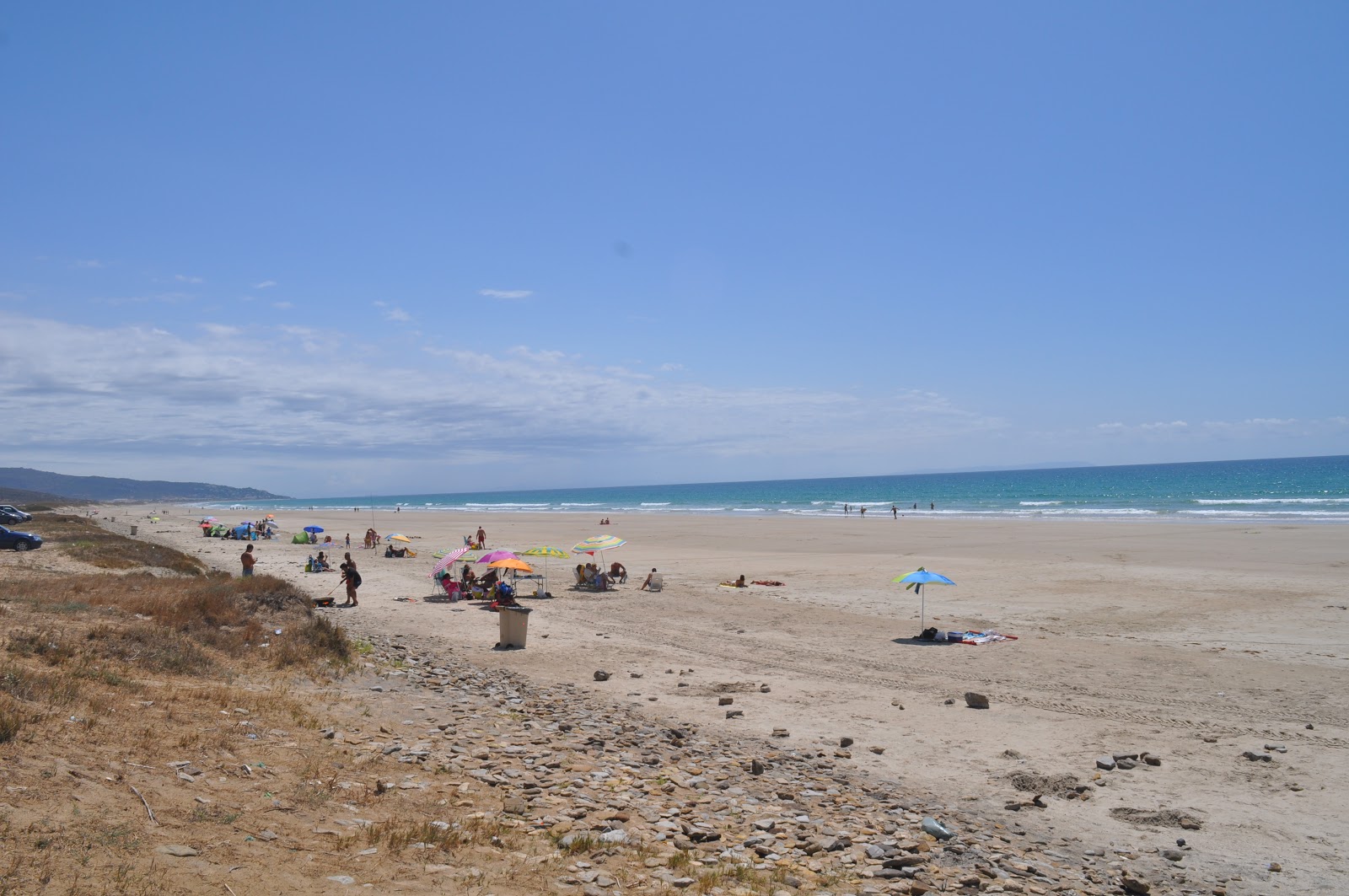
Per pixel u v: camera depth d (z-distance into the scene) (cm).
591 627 2323
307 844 666
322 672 1495
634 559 4362
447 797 857
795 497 15288
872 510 9431
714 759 1130
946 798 1020
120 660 1245
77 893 500
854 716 1399
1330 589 2656
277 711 1121
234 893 545
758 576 3481
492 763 1008
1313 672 1633
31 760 707
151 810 666
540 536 6419
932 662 1814
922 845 838
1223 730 1284
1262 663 1717
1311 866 824
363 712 1209
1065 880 776
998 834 897
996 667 1745
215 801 726
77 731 829
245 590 1986
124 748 816
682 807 902
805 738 1266
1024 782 1066
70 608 1598
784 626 2297
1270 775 1088
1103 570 3312
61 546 4003
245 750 906
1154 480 15975
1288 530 4894
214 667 1363
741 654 1933
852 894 700
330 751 966
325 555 4659
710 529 6625
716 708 1448
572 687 1591
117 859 560
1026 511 8106
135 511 16400
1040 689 1558
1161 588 2786
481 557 2817
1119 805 996
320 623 1806
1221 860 841
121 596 1878
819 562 3938
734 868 732
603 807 879
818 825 883
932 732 1303
